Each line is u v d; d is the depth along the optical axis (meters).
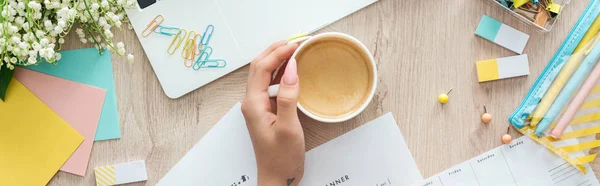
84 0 0.65
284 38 0.74
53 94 0.75
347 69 0.72
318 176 0.76
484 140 0.75
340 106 0.72
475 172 0.75
